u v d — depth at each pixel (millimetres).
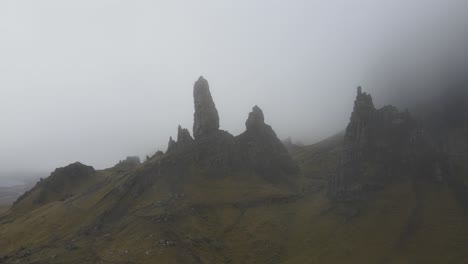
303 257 156875
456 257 132250
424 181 182125
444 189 174625
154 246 160875
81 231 190500
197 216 186875
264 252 165500
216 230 180375
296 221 187875
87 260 160750
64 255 167375
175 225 177000
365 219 169000
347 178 193375
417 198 171750
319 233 171500
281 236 176375
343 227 169500
